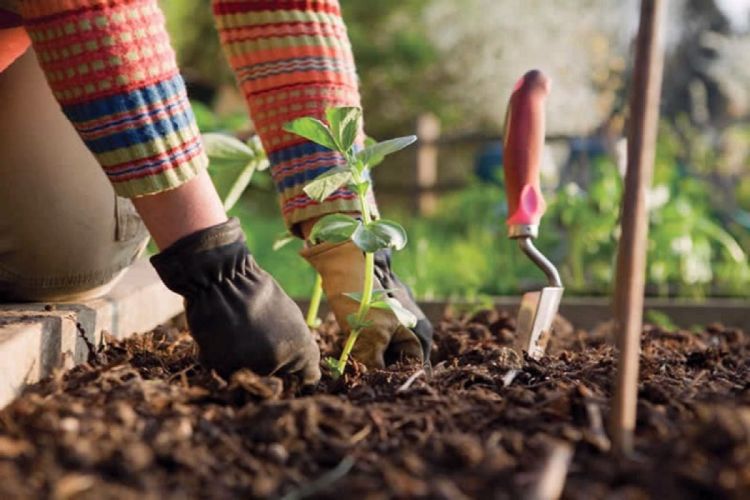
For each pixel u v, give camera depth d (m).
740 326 3.88
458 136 10.92
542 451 1.45
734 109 11.99
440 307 3.72
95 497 1.31
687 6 12.09
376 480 1.40
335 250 2.21
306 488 1.39
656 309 3.90
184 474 1.42
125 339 2.42
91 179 2.37
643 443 1.51
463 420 1.68
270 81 2.17
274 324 1.86
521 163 2.26
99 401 1.71
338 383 1.98
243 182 2.74
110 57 1.74
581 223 5.54
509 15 12.86
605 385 1.98
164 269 1.84
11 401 1.84
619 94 10.28
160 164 1.79
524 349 2.38
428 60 12.52
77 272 2.41
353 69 2.27
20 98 2.30
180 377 2.00
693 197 5.96
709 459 1.36
